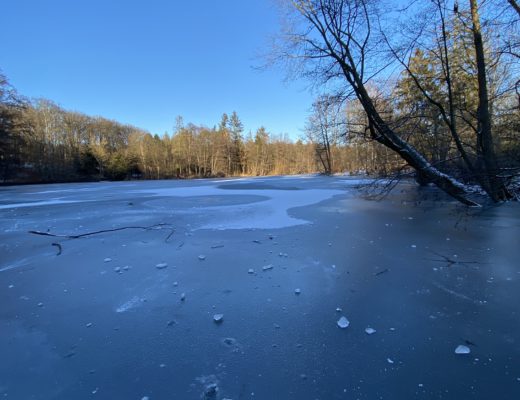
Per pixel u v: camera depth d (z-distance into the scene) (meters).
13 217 7.19
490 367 1.76
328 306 2.55
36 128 29.23
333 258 3.75
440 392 1.58
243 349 1.99
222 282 3.10
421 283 2.96
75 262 3.80
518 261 3.48
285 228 5.45
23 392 1.64
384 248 4.11
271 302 2.65
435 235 4.75
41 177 28.48
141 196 11.66
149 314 2.48
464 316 2.33
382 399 1.54
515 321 2.23
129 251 4.23
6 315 2.49
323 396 1.57
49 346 2.06
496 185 6.20
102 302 2.71
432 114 6.51
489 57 6.12
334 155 29.73
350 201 9.01
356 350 1.95
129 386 1.67
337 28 6.03
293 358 1.89
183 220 6.39
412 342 2.02
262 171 44.66
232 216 6.75
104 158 34.22
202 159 43.75
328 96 6.86
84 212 7.79
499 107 7.01
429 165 6.30
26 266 3.68
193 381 1.70
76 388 1.66
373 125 6.31
